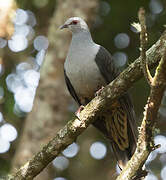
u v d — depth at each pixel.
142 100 14.80
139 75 7.07
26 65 15.43
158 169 15.15
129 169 6.65
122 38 15.18
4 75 15.09
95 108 7.54
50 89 12.29
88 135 16.22
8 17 9.04
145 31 6.11
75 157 16.05
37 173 7.85
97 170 15.73
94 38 15.24
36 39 15.55
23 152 11.74
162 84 6.11
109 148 16.11
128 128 9.20
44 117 12.08
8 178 7.96
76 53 9.82
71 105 15.88
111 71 9.87
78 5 12.77
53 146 7.73
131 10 14.73
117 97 7.40
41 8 15.15
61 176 15.76
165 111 15.23
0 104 14.70
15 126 14.82
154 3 14.80
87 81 9.73
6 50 14.86
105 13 15.12
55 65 12.47
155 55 7.00
